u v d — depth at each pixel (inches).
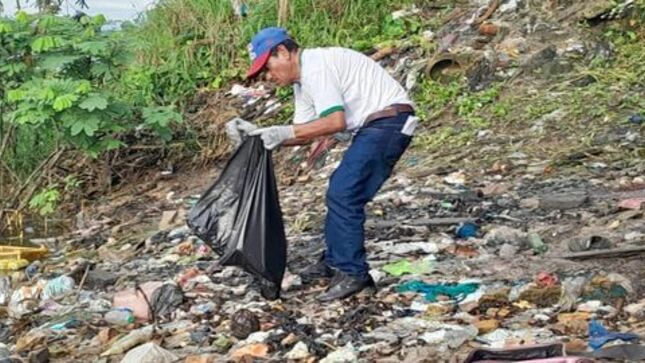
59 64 414.6
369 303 230.8
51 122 419.5
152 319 241.0
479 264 260.4
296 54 224.4
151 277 288.5
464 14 517.7
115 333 230.4
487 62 464.4
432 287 240.1
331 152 437.1
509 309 221.0
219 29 560.7
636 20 465.7
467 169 383.6
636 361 181.5
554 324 208.8
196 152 490.9
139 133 495.8
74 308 258.5
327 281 256.8
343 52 226.8
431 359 193.2
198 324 231.3
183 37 568.7
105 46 417.7
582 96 423.5
